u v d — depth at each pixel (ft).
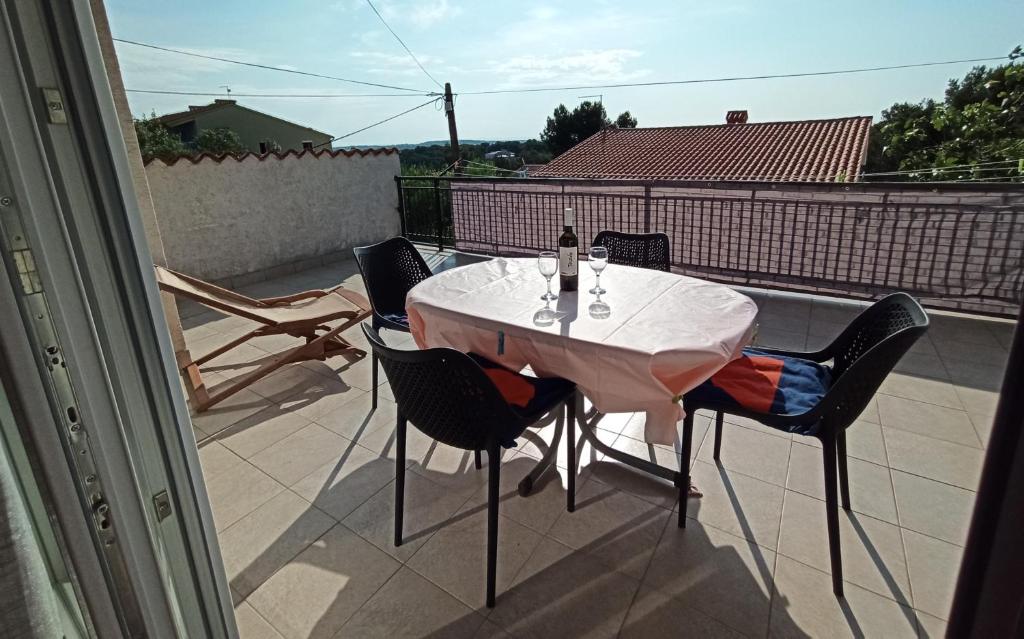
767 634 4.76
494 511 5.04
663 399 5.01
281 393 9.62
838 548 5.07
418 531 6.15
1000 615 1.43
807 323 12.07
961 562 1.49
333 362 10.93
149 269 2.35
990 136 26.37
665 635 4.78
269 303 11.02
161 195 15.14
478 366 4.76
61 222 2.01
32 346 1.98
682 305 6.12
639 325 5.56
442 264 18.48
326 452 7.78
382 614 5.11
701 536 5.90
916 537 5.80
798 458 7.25
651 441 5.26
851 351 6.13
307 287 16.87
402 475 5.81
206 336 12.69
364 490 6.91
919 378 9.30
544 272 6.46
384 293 9.55
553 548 5.81
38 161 1.93
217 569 2.88
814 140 41.75
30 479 2.35
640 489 6.72
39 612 1.94
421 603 5.21
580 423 7.03
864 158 37.29
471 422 5.07
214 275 16.55
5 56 1.82
